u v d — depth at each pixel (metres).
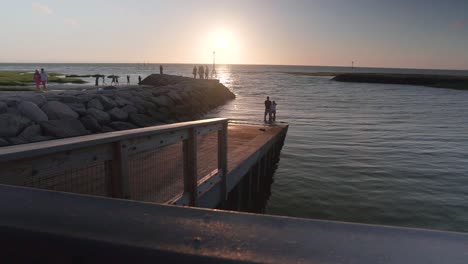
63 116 11.79
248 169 7.96
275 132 12.88
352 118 26.20
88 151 2.67
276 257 0.71
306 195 9.21
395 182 10.23
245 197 8.30
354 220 7.67
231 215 0.92
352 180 10.45
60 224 0.87
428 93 58.44
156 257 0.75
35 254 0.85
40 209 0.96
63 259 0.83
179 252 0.75
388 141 17.00
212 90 36.44
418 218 7.74
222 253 0.74
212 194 5.38
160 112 19.66
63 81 44.62
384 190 9.52
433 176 10.87
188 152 4.47
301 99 43.31
